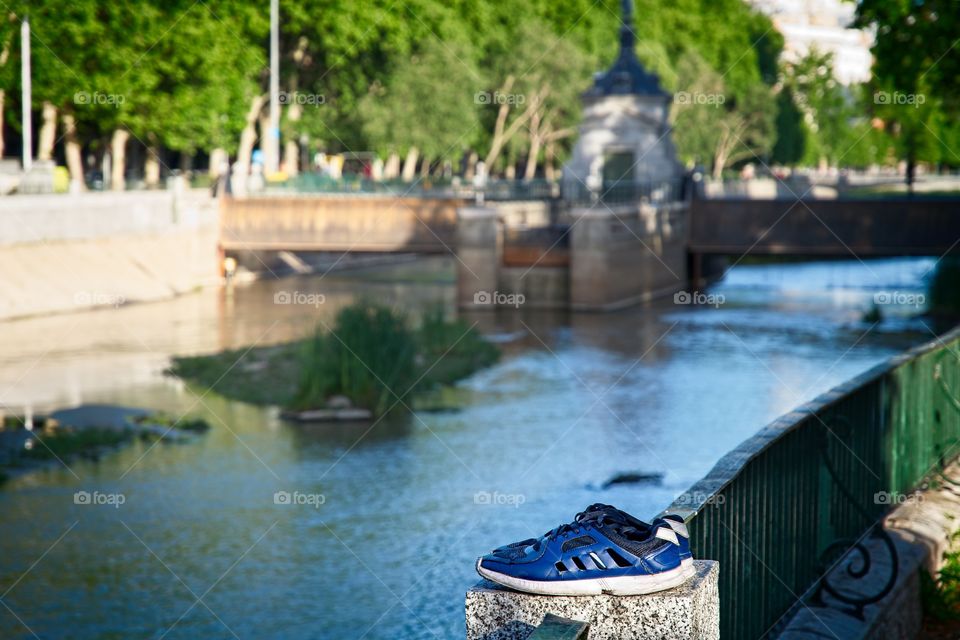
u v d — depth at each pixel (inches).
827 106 4138.8
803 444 273.1
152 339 1369.3
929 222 1860.2
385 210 1973.4
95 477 762.8
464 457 827.4
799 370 1244.5
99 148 2390.5
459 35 2426.2
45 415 957.2
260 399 1037.8
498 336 1499.8
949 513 355.6
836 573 293.4
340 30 2245.3
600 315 1729.8
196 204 1932.8
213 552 598.5
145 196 1836.9
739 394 1091.9
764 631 244.2
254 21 2143.2
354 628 494.3
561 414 989.2
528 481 747.4
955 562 332.5
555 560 151.3
